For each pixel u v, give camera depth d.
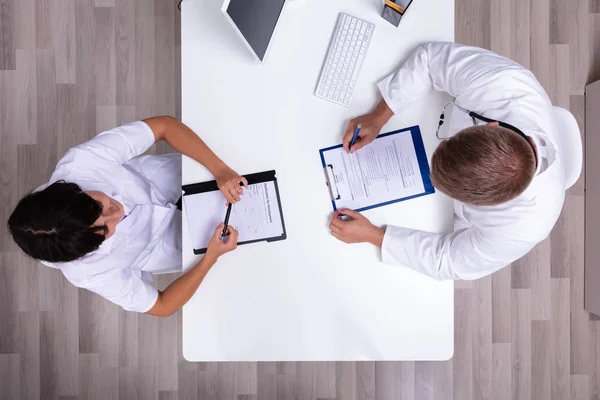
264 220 1.40
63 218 1.00
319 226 1.40
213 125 1.41
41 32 2.17
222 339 1.42
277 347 1.42
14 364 2.15
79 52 2.16
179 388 2.14
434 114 1.40
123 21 2.15
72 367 2.15
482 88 1.19
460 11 2.14
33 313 2.14
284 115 1.40
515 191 1.01
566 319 2.13
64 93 2.17
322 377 2.14
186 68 1.40
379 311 1.41
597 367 2.13
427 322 1.40
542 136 1.12
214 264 1.40
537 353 2.14
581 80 2.16
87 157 1.23
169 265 1.59
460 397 2.14
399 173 1.39
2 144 2.18
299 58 1.40
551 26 2.15
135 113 2.17
